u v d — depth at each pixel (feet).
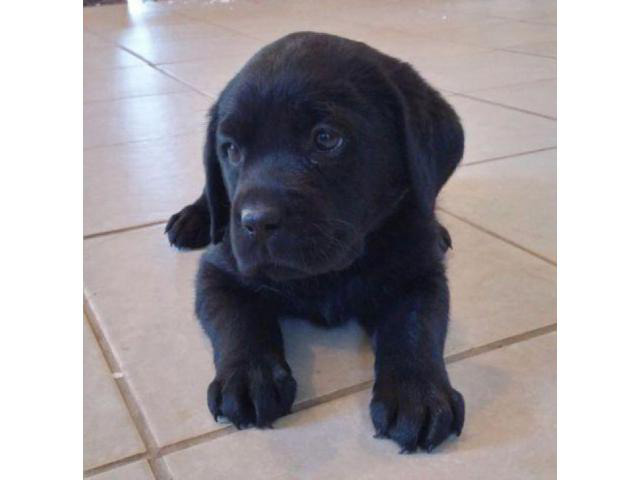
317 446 1.18
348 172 1.35
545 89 3.29
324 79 1.35
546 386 1.30
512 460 1.13
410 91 1.46
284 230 1.27
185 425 1.24
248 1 6.81
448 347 1.43
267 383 1.24
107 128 2.97
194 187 2.31
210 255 1.59
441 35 4.68
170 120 3.05
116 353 1.44
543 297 1.60
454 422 1.18
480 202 2.10
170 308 1.61
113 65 4.19
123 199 2.23
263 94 1.35
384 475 1.12
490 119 2.88
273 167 1.32
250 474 1.13
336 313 1.50
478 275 1.70
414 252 1.48
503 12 5.58
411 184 1.44
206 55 4.35
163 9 6.56
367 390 1.32
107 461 1.16
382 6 6.12
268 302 1.49
